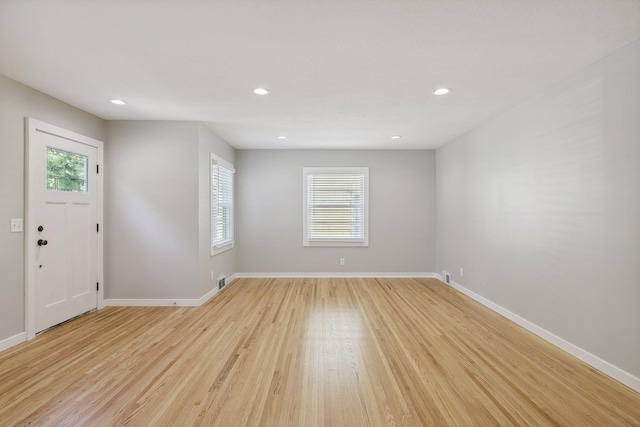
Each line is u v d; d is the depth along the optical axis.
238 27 1.98
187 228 4.06
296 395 2.08
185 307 4.01
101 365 2.48
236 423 1.80
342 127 4.34
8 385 2.19
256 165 5.85
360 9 1.80
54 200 3.26
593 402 2.01
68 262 3.46
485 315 3.72
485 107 3.50
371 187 5.87
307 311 3.87
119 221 4.03
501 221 3.73
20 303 2.90
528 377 2.31
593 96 2.46
